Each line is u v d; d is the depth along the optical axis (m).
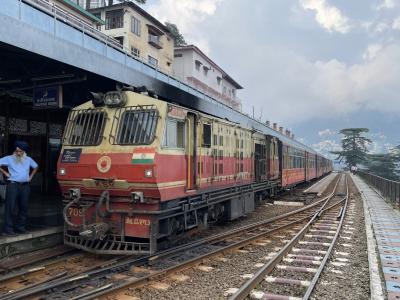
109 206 9.17
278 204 22.03
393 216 17.03
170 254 9.30
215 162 12.37
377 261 9.15
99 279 7.44
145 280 7.34
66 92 13.75
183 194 9.94
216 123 12.56
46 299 6.36
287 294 6.95
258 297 6.68
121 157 8.91
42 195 15.79
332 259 9.49
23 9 10.02
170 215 9.52
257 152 18.09
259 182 18.44
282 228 13.66
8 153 14.02
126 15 37.75
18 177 9.20
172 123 9.41
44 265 8.21
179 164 9.71
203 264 8.86
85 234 8.48
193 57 46.62
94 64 10.40
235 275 8.05
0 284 7.11
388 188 23.42
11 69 11.50
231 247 10.26
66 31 11.61
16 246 8.87
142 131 8.98
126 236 9.01
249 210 16.61
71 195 9.52
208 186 11.74
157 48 42.91
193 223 11.20
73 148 9.62
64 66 10.41
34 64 10.88
